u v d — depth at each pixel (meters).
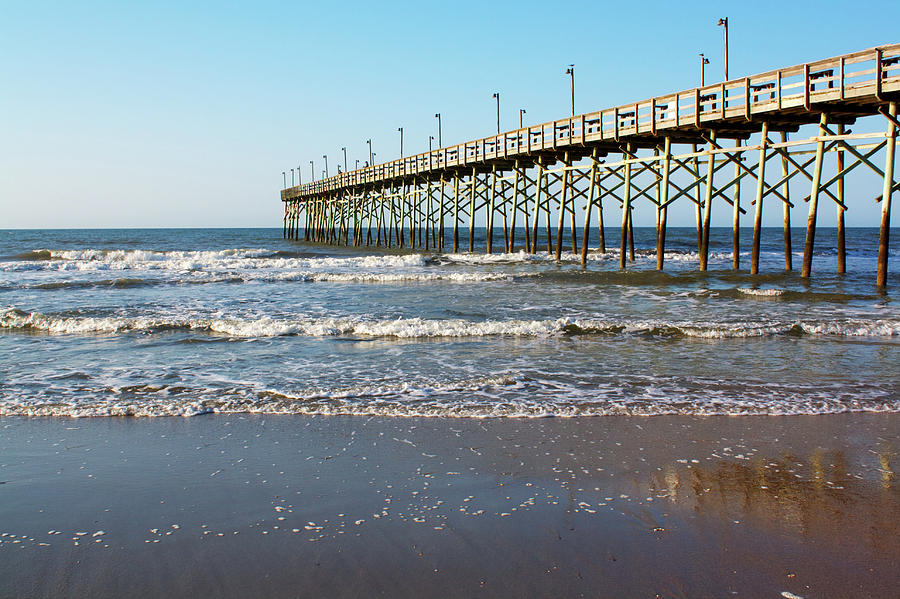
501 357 9.86
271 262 29.88
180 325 12.35
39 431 6.41
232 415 6.92
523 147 28.77
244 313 14.43
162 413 6.98
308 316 13.97
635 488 5.00
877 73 15.63
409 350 10.40
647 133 22.39
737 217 23.95
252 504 4.73
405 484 5.09
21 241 58.22
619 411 7.03
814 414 6.96
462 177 36.66
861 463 5.53
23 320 12.58
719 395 7.70
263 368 9.13
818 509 4.64
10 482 5.12
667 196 23.44
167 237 78.44
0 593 3.60
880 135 16.66
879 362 9.55
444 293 18.28
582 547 4.09
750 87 18.84
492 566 3.87
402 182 43.66
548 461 5.57
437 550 4.05
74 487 5.04
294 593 3.61
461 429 6.43
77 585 3.69
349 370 8.99
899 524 4.41
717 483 5.09
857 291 17.80
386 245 48.06
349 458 5.65
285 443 6.05
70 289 19.48
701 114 20.30
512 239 33.50
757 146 20.03
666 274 22.39
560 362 9.52
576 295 17.70
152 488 5.02
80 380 8.43
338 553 4.02
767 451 5.82
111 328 12.32
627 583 3.70
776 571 3.83
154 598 3.57
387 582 3.70
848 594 3.60
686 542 4.16
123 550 4.07
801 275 20.38
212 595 3.59
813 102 17.09
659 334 11.83
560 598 3.55
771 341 11.23
